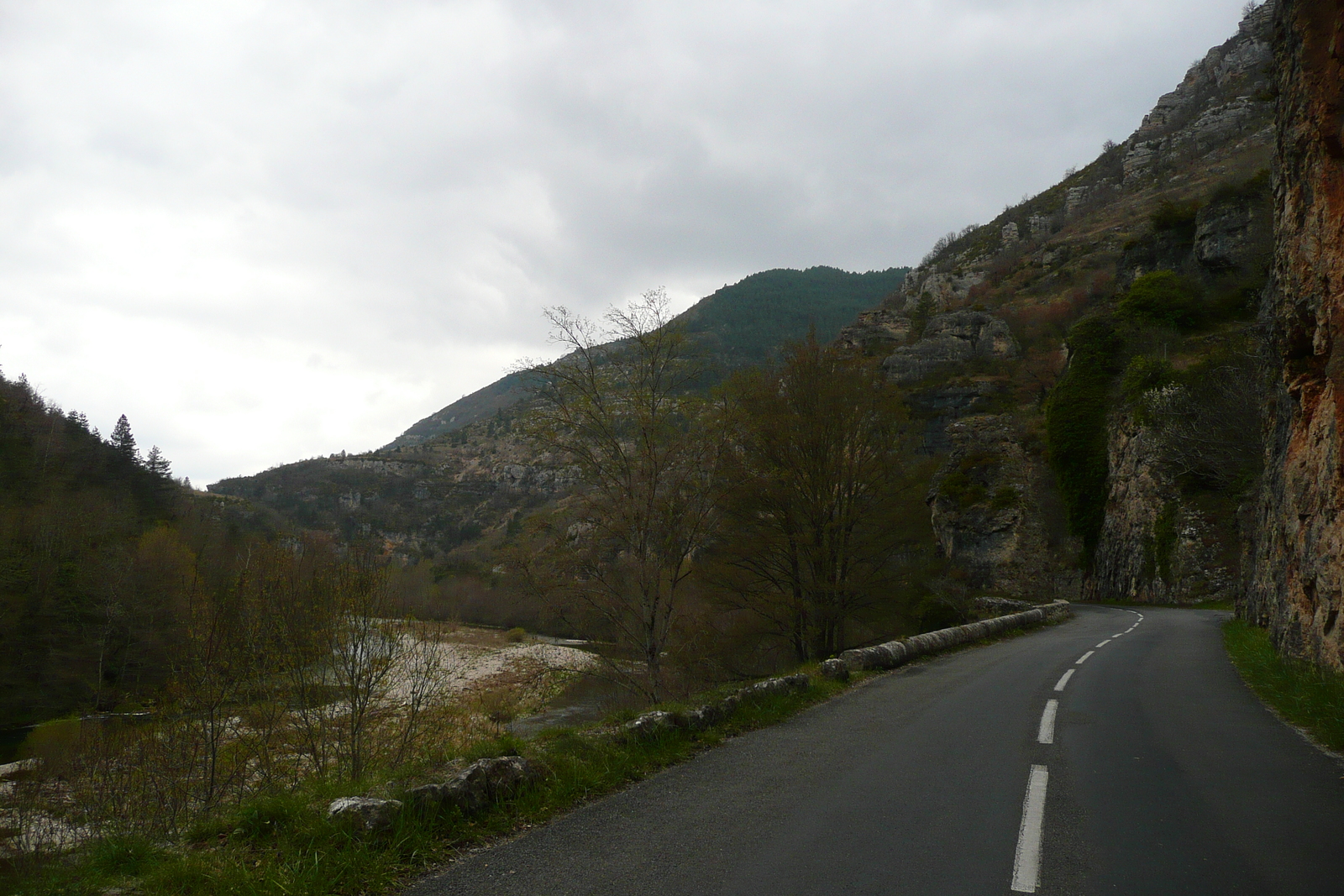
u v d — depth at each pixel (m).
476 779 6.04
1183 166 135.50
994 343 93.12
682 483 21.27
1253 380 39.38
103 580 34.03
